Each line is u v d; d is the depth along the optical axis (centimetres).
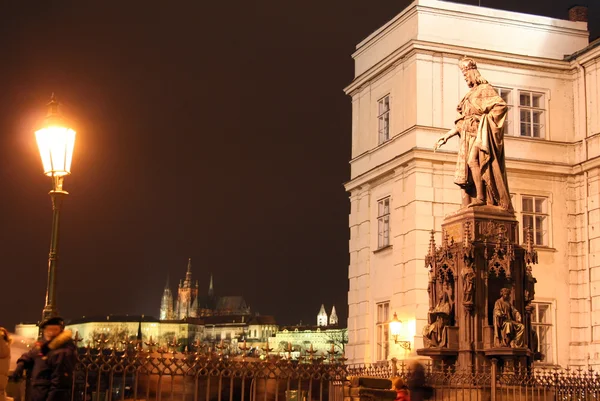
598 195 3747
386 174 3916
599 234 3716
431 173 3669
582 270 3797
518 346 2031
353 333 4094
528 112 3922
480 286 2100
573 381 2053
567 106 3966
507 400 1870
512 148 3834
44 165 1496
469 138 2242
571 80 3988
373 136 4122
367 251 4053
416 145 3669
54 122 1496
